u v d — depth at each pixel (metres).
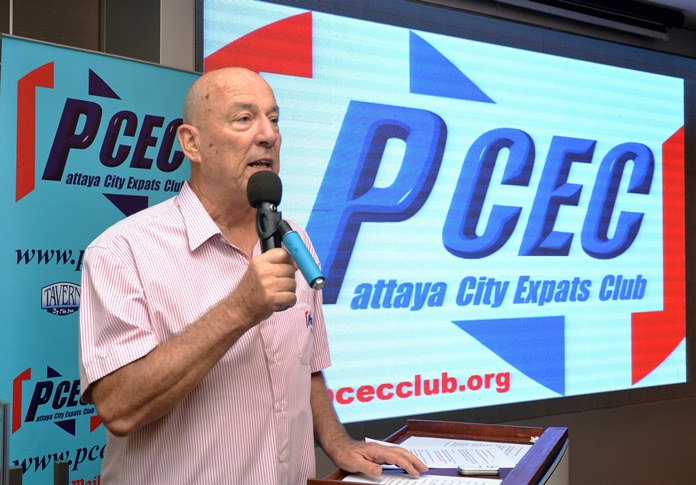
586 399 4.77
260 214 1.22
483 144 4.36
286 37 3.69
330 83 3.83
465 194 4.29
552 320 4.64
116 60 2.48
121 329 1.28
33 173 2.29
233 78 1.39
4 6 2.98
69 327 2.34
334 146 3.83
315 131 3.78
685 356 5.26
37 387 2.27
